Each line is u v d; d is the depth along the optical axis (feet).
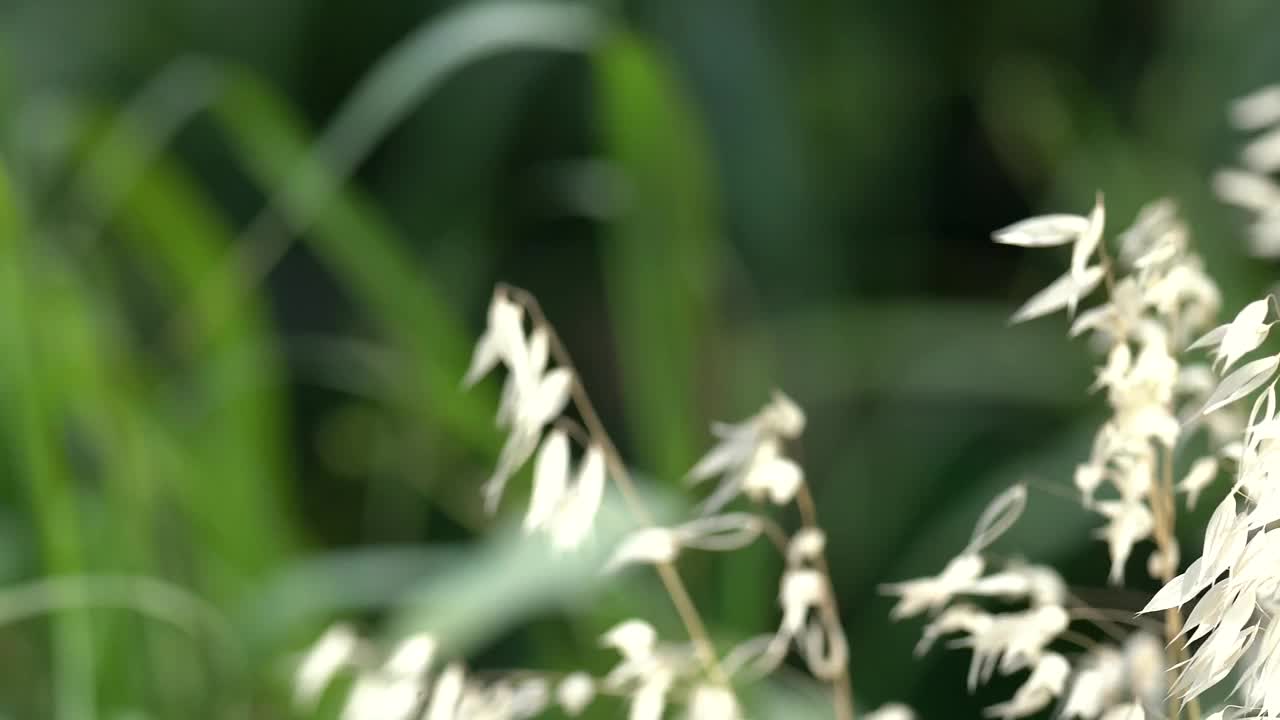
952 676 6.34
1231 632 2.68
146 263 6.97
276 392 5.98
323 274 8.85
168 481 5.53
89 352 5.39
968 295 8.64
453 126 8.34
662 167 5.54
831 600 3.20
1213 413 3.18
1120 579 3.06
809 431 7.59
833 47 8.66
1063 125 7.46
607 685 3.10
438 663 4.43
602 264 9.02
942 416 7.57
